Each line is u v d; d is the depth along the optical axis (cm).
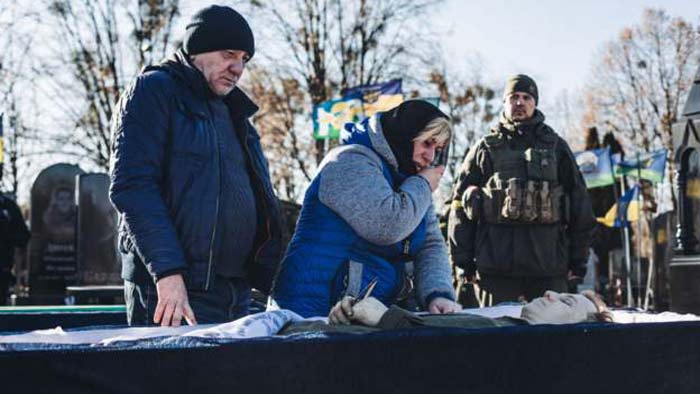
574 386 262
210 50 354
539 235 609
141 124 337
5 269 1301
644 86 3966
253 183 372
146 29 2630
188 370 208
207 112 354
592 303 324
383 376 231
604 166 2028
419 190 351
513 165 613
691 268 717
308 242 356
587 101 4066
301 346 221
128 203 327
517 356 252
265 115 2873
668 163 3503
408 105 362
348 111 1719
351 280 349
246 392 214
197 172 345
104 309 466
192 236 343
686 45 3856
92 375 199
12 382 192
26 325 434
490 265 612
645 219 3050
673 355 285
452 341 242
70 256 1692
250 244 365
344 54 2883
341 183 348
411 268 392
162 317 316
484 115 3142
